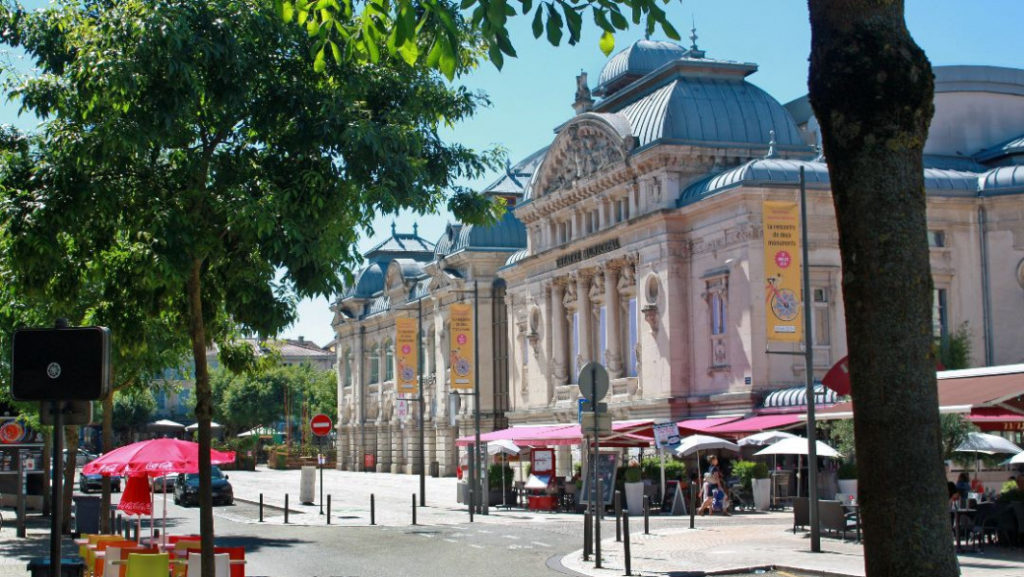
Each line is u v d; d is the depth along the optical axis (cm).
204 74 1622
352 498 5822
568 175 6694
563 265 6700
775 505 4309
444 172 1878
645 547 2819
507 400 8112
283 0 1093
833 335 5088
